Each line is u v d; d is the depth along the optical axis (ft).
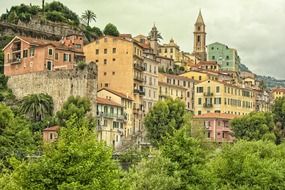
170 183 253.03
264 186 309.63
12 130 440.86
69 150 170.09
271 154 382.63
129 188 185.26
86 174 168.96
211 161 319.27
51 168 167.84
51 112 637.71
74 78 638.12
